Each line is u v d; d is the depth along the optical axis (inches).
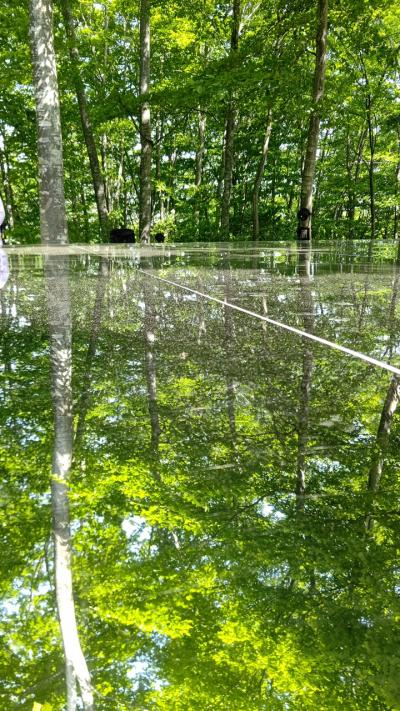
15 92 674.2
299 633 23.9
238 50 475.8
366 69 791.1
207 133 1102.4
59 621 24.8
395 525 32.1
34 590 26.6
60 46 531.8
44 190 277.6
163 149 1138.7
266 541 30.4
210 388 56.7
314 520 32.6
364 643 23.5
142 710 20.2
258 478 37.5
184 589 26.6
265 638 23.7
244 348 76.4
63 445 42.3
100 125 762.8
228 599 26.0
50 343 80.3
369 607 25.9
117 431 44.7
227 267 222.2
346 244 456.4
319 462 39.8
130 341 81.2
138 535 30.8
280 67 463.8
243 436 44.4
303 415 48.3
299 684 21.4
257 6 628.4
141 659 22.7
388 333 86.2
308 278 174.9
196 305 117.6
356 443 43.1
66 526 31.5
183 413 49.1
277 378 60.4
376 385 57.8
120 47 745.0
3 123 712.4
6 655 23.0
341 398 53.1
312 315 103.9
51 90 259.3
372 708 20.2
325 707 20.1
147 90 562.9
